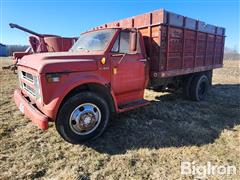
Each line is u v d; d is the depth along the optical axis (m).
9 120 4.38
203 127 4.21
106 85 3.59
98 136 3.62
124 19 5.16
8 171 2.70
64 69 3.10
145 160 3.01
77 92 3.33
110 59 3.68
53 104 2.99
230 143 3.54
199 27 5.66
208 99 6.58
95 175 2.65
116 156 3.10
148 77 4.57
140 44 4.30
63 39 8.53
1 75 10.87
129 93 4.26
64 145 3.40
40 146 3.35
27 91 3.72
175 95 6.82
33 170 2.72
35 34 8.27
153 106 5.50
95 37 4.10
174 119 4.62
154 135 3.78
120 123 4.30
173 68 5.00
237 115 5.02
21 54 8.12
